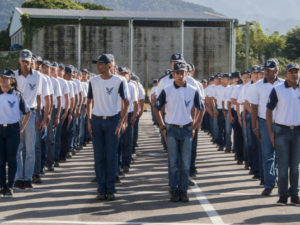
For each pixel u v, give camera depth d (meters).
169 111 7.25
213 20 60.88
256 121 8.06
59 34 58.78
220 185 8.59
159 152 13.66
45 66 9.23
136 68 60.56
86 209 6.62
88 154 12.96
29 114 7.73
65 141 11.36
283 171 7.00
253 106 8.04
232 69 61.75
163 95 7.23
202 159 12.16
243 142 10.83
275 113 7.13
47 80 8.62
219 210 6.62
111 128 7.35
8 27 81.00
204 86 19.06
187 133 7.24
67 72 11.24
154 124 23.92
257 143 9.09
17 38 66.50
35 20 58.12
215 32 61.59
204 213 6.43
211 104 14.36
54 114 10.00
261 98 7.96
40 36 58.47
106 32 59.72
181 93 7.20
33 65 8.86
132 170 10.36
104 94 7.39
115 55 60.06
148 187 8.37
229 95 11.30
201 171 10.23
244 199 7.38
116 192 7.89
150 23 60.59
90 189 8.11
